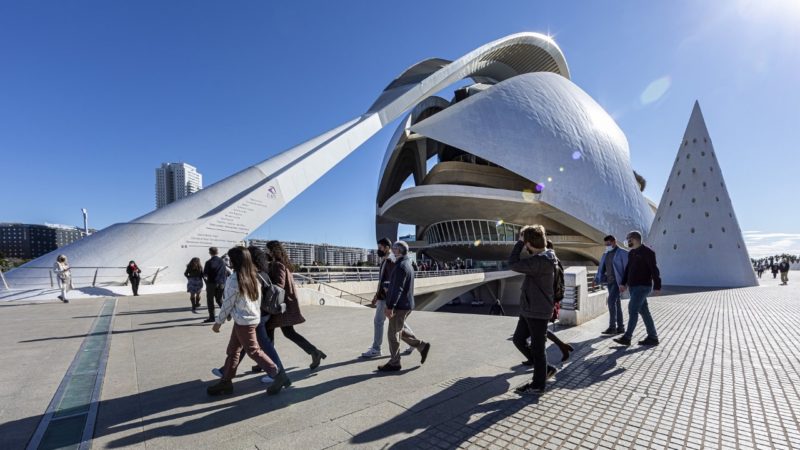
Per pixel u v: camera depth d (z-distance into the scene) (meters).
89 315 8.88
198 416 3.07
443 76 28.92
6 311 9.69
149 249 15.93
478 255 39.31
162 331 6.84
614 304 6.20
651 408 3.19
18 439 2.69
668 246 20.73
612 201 31.73
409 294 4.24
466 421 2.94
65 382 3.97
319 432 2.76
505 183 32.59
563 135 32.22
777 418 2.99
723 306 9.97
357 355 5.05
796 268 49.31
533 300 3.52
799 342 5.64
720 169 20.23
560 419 2.97
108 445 2.60
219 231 17.78
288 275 4.20
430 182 34.12
